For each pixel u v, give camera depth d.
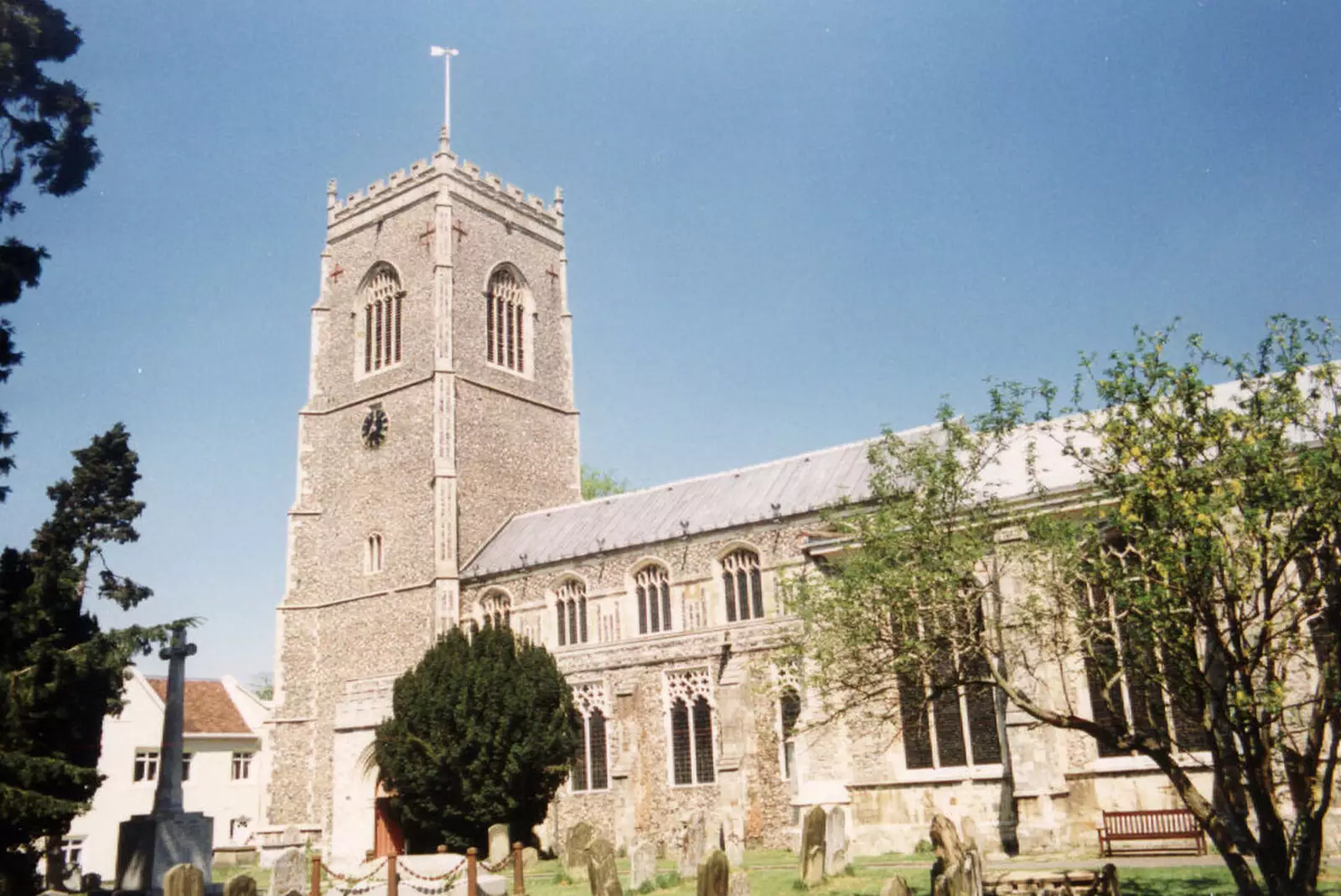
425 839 40.31
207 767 59.38
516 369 57.56
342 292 58.72
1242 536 15.96
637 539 45.22
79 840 52.62
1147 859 25.14
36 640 29.00
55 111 24.88
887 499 20.92
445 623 48.66
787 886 23.64
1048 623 22.47
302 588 53.97
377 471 53.81
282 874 24.98
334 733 47.62
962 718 31.62
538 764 37.19
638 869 24.88
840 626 20.16
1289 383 16.08
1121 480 16.62
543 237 61.00
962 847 19.08
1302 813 15.31
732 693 36.94
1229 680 15.70
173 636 30.31
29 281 24.78
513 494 54.41
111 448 45.09
